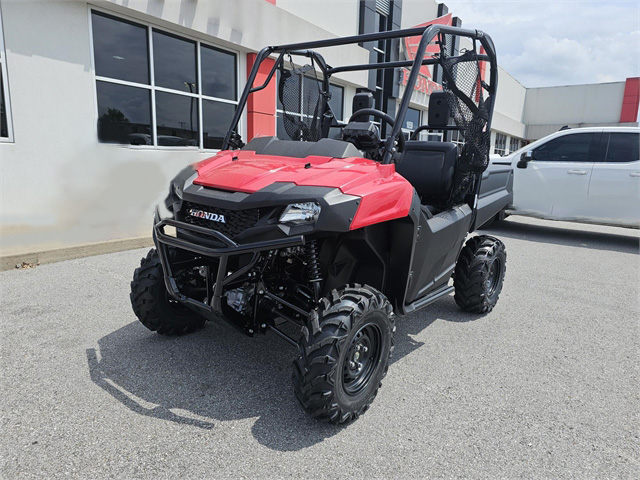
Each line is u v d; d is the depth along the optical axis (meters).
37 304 3.54
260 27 8.09
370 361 2.38
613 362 3.05
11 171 5.26
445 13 16.55
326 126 3.88
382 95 12.70
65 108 5.67
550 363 3.00
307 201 2.05
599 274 5.37
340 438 2.12
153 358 2.79
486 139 3.43
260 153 2.89
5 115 5.18
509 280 4.98
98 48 6.00
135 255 5.00
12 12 5.06
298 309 2.30
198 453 1.96
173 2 6.55
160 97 6.90
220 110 7.96
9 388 2.39
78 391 2.39
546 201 7.61
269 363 2.79
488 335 3.44
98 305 3.57
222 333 3.19
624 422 2.35
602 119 28.38
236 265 2.37
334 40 3.10
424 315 3.84
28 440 1.99
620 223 7.08
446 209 3.56
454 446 2.09
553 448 2.11
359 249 2.50
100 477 1.79
